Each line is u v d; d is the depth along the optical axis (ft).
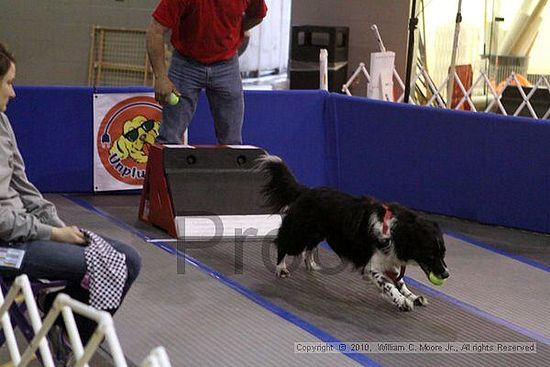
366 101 32.14
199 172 26.91
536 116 43.78
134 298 21.03
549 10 52.24
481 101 50.49
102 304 15.05
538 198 29.43
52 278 15.21
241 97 29.17
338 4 49.29
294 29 47.78
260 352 18.22
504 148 29.71
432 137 30.96
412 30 39.55
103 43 52.16
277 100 32.53
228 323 19.81
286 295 22.00
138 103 31.24
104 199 30.91
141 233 26.63
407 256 20.66
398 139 31.65
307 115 33.01
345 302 21.74
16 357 13.02
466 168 30.53
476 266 25.63
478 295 22.98
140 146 31.53
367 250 21.31
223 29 27.81
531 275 25.08
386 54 41.24
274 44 61.21
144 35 51.78
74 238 15.33
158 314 20.08
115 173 31.48
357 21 49.16
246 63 56.95
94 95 30.83
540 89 44.01
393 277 21.80
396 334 19.76
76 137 30.94
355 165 32.78
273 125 32.60
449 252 26.96
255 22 29.25
